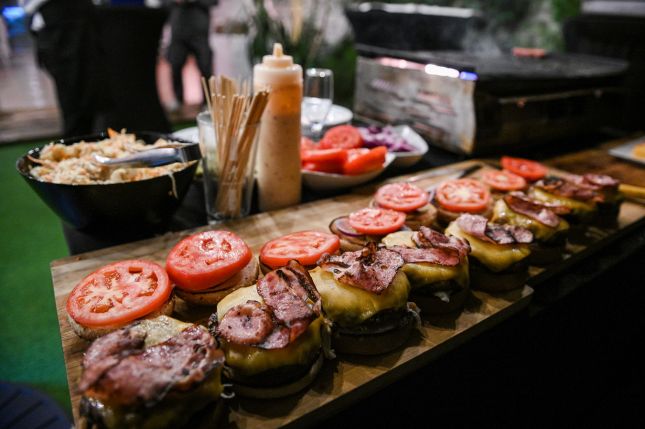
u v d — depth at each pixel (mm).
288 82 1364
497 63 2396
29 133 4703
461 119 1988
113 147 1388
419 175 1797
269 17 5418
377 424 992
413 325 987
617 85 2496
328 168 1604
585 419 1627
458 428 1226
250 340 768
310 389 844
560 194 1405
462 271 1034
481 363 1198
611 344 1684
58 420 1471
